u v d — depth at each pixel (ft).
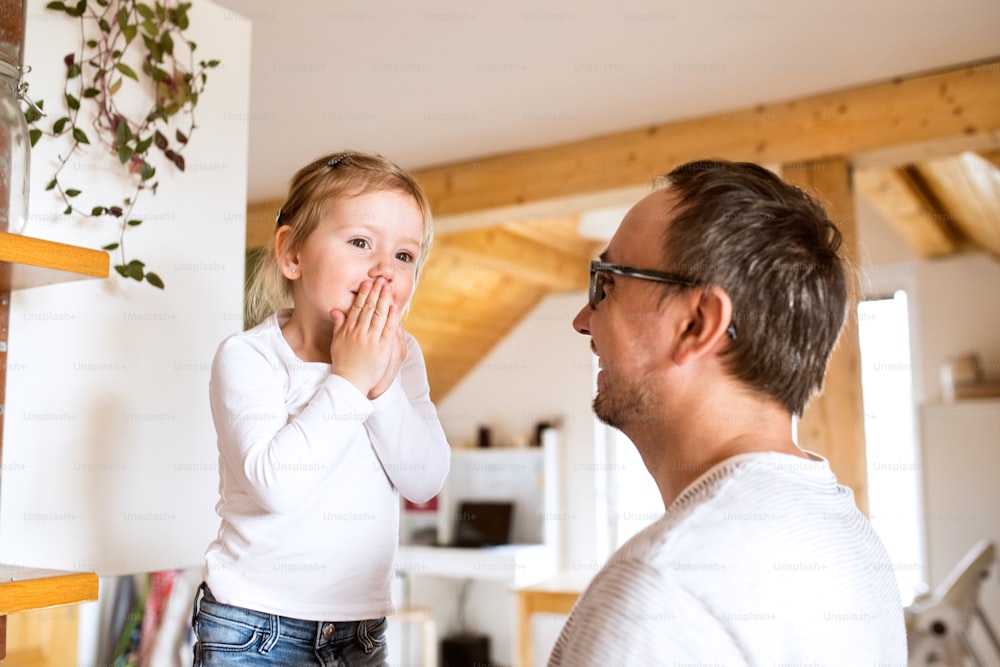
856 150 10.99
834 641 2.62
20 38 4.17
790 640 2.52
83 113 5.36
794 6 8.86
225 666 4.10
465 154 13.35
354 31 9.22
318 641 4.25
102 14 5.49
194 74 6.07
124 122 5.47
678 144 12.08
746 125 11.68
